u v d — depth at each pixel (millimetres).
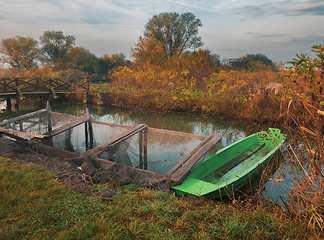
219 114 13594
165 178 4781
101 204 3369
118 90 17406
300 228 2951
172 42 36469
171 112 14781
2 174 4125
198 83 19438
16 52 38656
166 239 2686
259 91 12023
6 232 2662
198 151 5938
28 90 19203
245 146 7895
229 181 4902
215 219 3289
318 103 2689
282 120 9844
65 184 3992
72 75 31562
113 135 8312
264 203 3900
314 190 3166
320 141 2746
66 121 9023
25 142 6766
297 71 2881
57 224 2883
